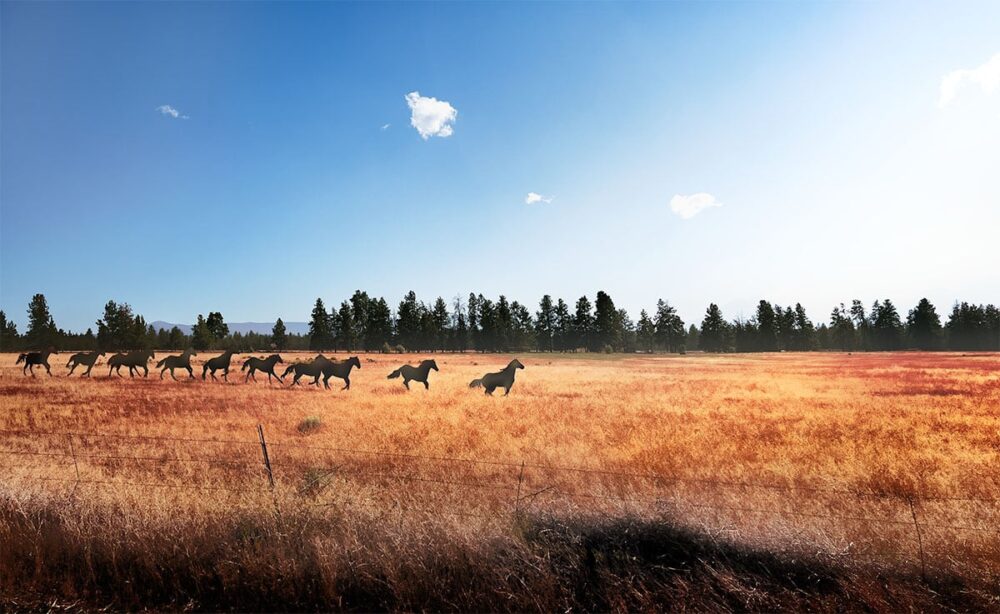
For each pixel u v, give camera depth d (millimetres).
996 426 12516
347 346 126000
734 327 143125
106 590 4598
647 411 15828
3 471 6996
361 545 4824
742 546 4898
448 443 10391
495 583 4492
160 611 4324
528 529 5227
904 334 132875
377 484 6879
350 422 13570
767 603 4242
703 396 20906
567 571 4629
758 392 22719
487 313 124562
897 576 4504
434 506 5691
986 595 4152
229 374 34969
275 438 11117
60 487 6367
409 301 129250
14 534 5145
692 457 9094
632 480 7145
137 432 11984
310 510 5488
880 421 13578
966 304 130875
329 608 4328
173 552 4875
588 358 80938
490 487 6703
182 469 8008
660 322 134500
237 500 5758
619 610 4172
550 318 137500
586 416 14766
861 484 7426
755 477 7695
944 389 23125
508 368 21922
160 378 29531
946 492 7016
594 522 5281
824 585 4504
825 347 145625
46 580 4680
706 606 4227
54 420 13672
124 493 6047
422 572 4566
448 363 61125
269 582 4527
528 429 12180
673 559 4840
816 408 16578
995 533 4941
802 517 5422
